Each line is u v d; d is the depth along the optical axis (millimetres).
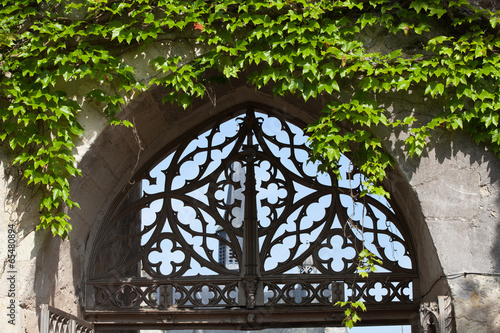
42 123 5742
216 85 6422
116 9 5777
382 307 6328
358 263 6102
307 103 6309
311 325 6441
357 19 5758
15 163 5660
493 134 5594
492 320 5375
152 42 5844
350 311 5637
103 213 6699
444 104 5715
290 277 6457
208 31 5715
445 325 5430
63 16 5793
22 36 5676
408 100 5734
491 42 5590
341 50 5652
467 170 5652
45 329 5379
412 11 5695
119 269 6594
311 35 5648
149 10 5820
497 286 5441
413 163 5672
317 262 6500
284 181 6762
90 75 5719
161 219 6715
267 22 5660
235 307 6426
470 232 5562
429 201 5617
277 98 6602
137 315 6457
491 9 5777
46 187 5656
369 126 5652
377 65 5691
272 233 6613
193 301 6457
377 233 6555
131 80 5766
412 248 6469
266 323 6477
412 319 6336
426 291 6113
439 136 5699
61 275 6016
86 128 5793
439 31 5727
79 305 6359
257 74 5715
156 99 6043
